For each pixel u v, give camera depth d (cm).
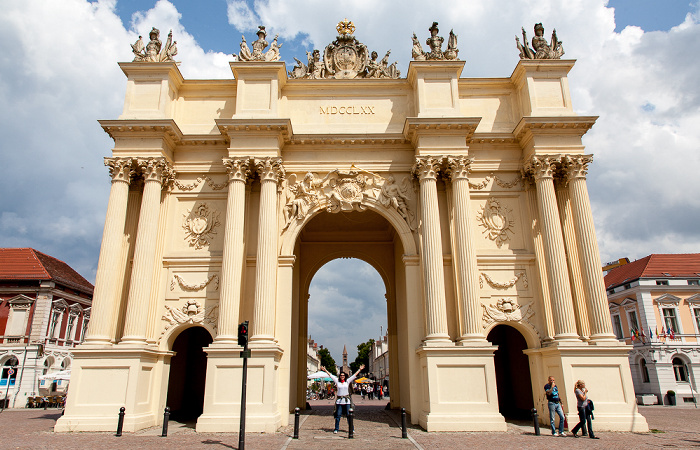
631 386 2083
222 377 2078
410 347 2300
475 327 2197
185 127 2612
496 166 2553
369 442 1712
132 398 2044
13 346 4431
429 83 2573
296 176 2536
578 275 2356
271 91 2530
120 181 2352
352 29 2872
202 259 2394
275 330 2300
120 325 2291
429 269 2275
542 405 2231
